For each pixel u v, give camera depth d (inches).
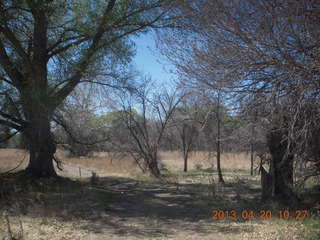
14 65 470.3
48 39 544.4
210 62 225.1
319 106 202.2
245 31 212.8
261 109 232.8
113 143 823.1
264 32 203.5
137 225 303.0
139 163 911.0
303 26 201.6
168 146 1209.4
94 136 754.8
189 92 264.8
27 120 532.4
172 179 714.8
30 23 503.8
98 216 334.3
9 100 484.4
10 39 463.5
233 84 226.8
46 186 487.2
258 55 210.1
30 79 458.9
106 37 488.7
